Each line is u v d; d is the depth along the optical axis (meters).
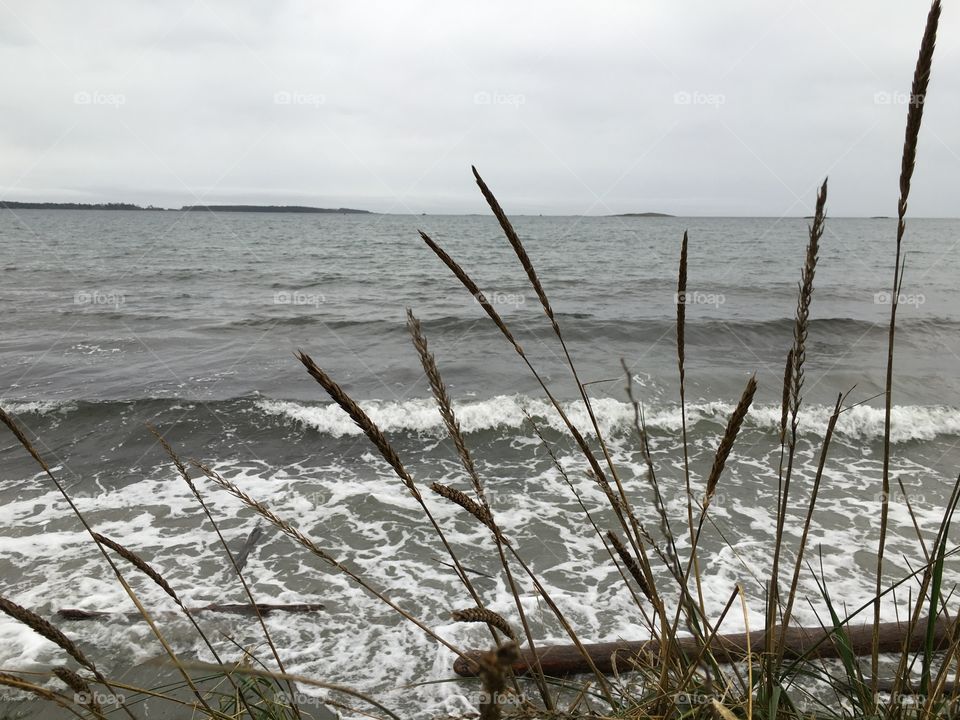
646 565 1.57
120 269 32.09
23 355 14.05
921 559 5.59
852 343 15.95
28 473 7.70
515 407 10.31
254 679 1.87
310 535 6.27
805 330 1.30
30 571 5.43
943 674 1.62
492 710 0.81
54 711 3.70
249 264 36.09
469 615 1.35
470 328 17.44
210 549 5.94
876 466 8.07
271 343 15.71
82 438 8.96
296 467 8.08
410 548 6.04
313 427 9.58
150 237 59.50
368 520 6.60
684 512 6.72
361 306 21.64
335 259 39.97
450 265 1.36
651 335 16.64
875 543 5.92
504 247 51.69
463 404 10.52
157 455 8.41
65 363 13.41
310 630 4.70
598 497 7.16
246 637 4.59
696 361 13.84
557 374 12.63
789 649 3.42
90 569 5.47
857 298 23.59
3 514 6.57
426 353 1.22
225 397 10.70
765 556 5.71
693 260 40.69
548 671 3.62
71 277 28.48
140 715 3.62
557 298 23.88
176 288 25.84
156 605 4.95
